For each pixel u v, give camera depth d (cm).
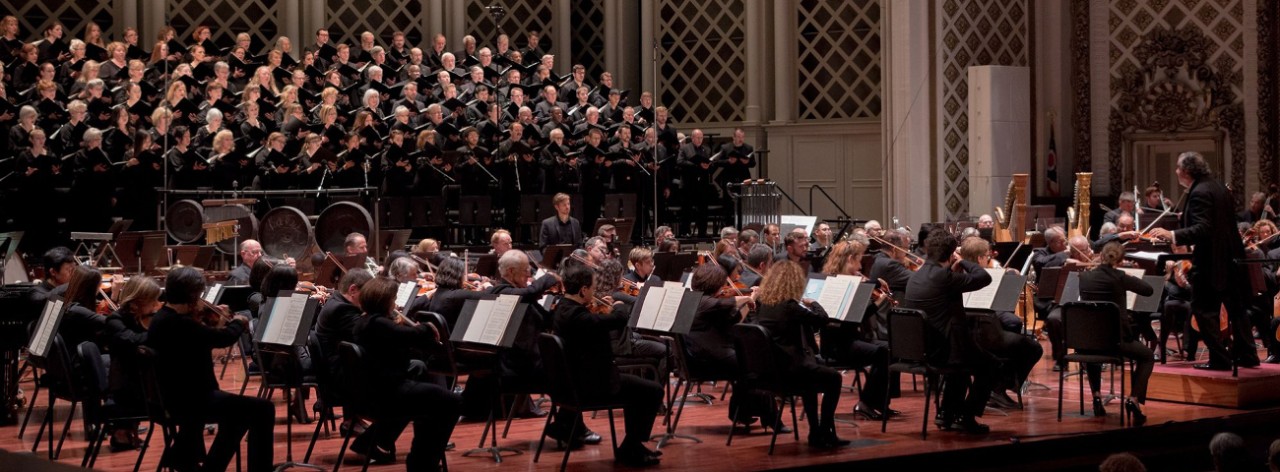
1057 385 1648
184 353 1058
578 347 1145
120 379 1110
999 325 1430
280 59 2592
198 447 1087
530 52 2977
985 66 3002
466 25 3388
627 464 1183
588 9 3562
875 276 1559
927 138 3020
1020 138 3014
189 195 2227
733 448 1264
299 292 1316
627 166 2609
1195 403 1475
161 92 2398
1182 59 3122
